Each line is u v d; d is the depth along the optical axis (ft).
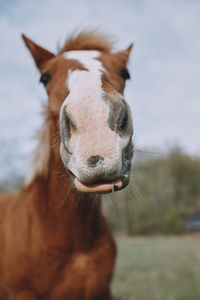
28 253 7.04
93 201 6.43
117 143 4.24
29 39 8.46
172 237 80.74
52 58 8.25
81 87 5.05
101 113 4.42
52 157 7.27
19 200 8.39
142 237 83.76
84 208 6.77
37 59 8.36
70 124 4.73
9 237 7.72
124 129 4.66
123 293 14.56
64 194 6.79
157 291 14.83
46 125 7.68
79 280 7.01
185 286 15.78
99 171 4.09
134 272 19.75
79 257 7.04
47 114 7.73
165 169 94.22
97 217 7.40
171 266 22.08
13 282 7.21
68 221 6.81
